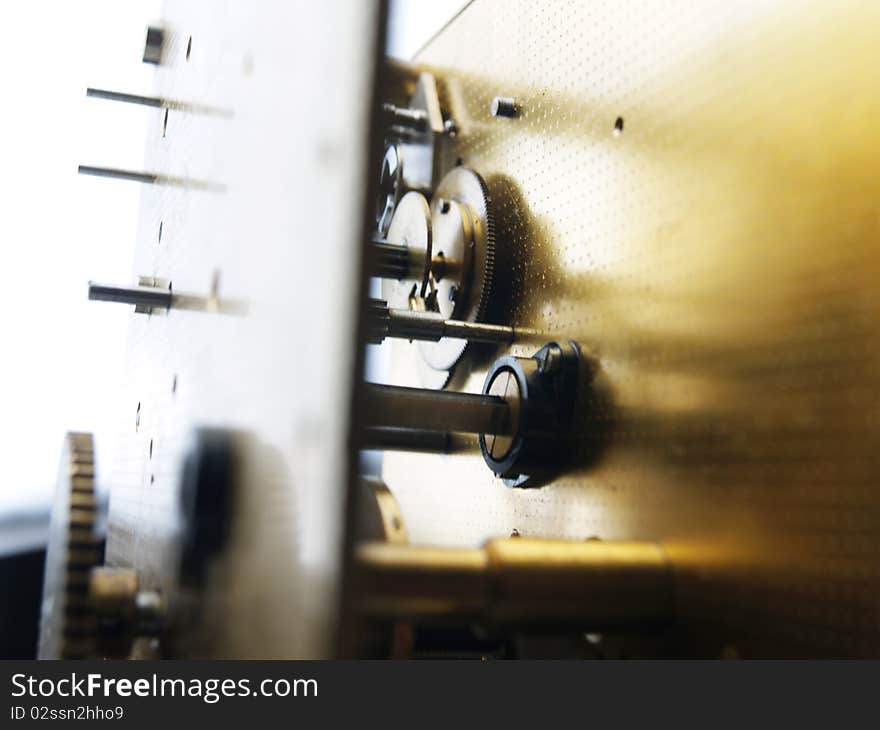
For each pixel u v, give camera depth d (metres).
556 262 1.95
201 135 1.44
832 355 1.26
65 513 1.28
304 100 0.96
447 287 2.28
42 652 1.46
